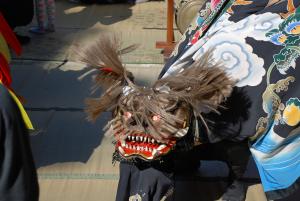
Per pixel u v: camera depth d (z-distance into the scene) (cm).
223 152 247
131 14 649
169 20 484
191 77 201
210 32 243
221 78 202
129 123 201
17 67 457
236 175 258
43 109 382
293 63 223
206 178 298
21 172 145
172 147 206
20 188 145
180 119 199
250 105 222
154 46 514
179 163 269
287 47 226
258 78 223
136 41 535
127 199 221
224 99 207
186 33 267
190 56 232
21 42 511
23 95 406
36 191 152
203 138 221
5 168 142
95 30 578
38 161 317
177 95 198
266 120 224
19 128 148
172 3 477
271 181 238
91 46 217
